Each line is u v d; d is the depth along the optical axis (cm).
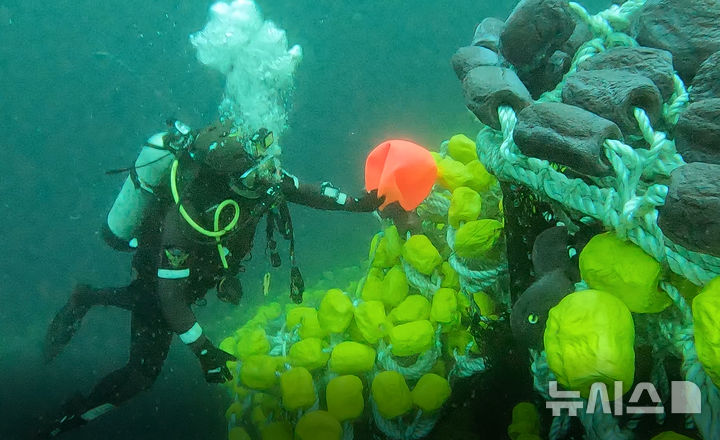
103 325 645
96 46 2250
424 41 1566
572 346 105
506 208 155
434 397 186
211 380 246
